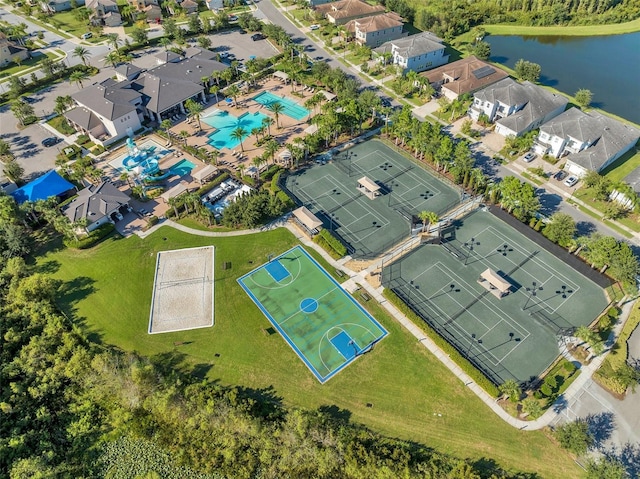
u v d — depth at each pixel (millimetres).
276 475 66875
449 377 77438
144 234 104062
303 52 170875
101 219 104438
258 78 159500
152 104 136625
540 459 67438
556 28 191500
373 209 108375
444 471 64625
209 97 150750
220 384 77188
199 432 70875
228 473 67188
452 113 135625
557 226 96562
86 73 162125
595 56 174875
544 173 116625
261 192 109062
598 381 75812
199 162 124000
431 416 72625
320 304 89062
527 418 71938
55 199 106188
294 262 97000
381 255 97875
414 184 115125
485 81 148000
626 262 86250
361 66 164625
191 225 106188
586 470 64562
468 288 91125
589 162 112375
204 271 95812
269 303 89500
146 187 116062
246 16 190875
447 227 103688
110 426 73250
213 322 86688
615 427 70500
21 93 151125
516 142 123375
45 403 76062
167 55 162000
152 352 81875
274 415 72188
